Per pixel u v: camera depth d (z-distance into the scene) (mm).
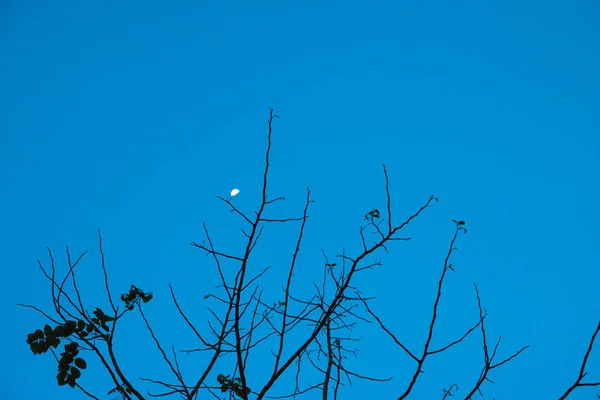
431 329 4516
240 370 4695
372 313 4703
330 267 5254
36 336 5184
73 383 5105
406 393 4367
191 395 4758
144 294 5320
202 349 4930
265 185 4824
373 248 4945
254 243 4805
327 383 5082
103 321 5191
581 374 4113
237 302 4730
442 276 4656
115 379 4762
